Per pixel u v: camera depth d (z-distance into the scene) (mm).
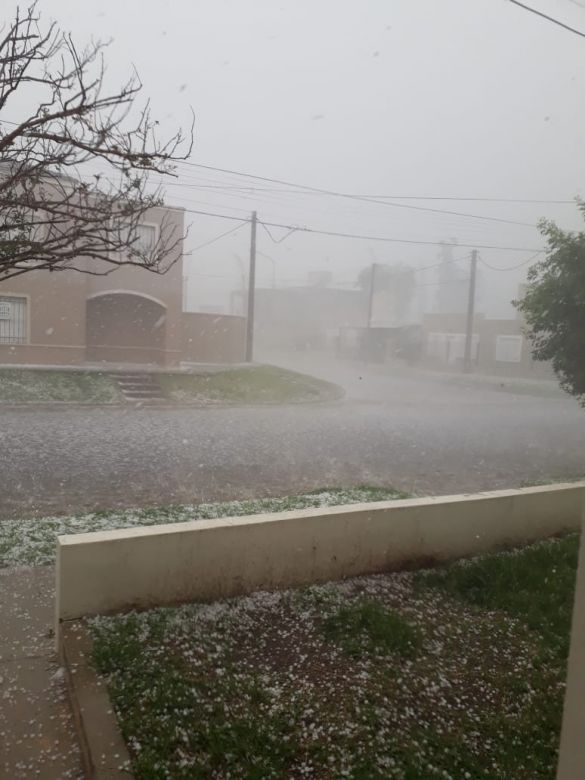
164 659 3445
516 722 3283
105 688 3154
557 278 9023
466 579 4879
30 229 4121
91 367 18969
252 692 3285
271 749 2914
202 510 6480
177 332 21312
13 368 17141
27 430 12172
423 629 4102
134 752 2779
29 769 2783
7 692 3305
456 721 3268
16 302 18125
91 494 7773
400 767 2887
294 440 13047
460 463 11508
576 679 1778
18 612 4199
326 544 4602
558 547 5484
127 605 3875
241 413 17375
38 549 5297
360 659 3705
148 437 12289
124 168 3756
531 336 9773
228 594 4230
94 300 21312
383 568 4883
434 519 5082
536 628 4277
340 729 3086
